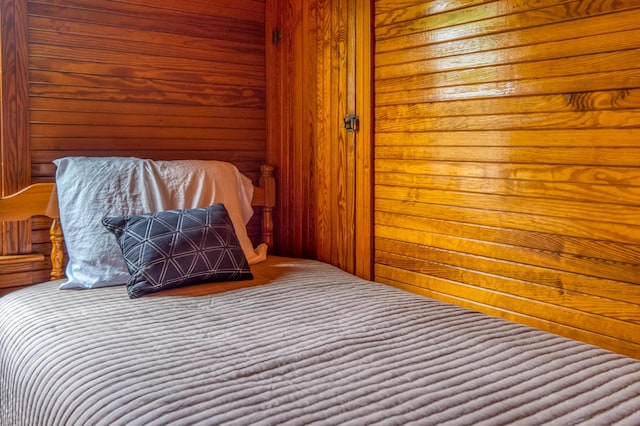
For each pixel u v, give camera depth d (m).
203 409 1.08
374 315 1.70
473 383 1.22
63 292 1.95
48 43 2.25
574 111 1.64
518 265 1.82
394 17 2.20
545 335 1.55
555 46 1.68
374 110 2.32
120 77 2.42
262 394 1.16
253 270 2.31
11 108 2.17
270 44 2.77
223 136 2.71
